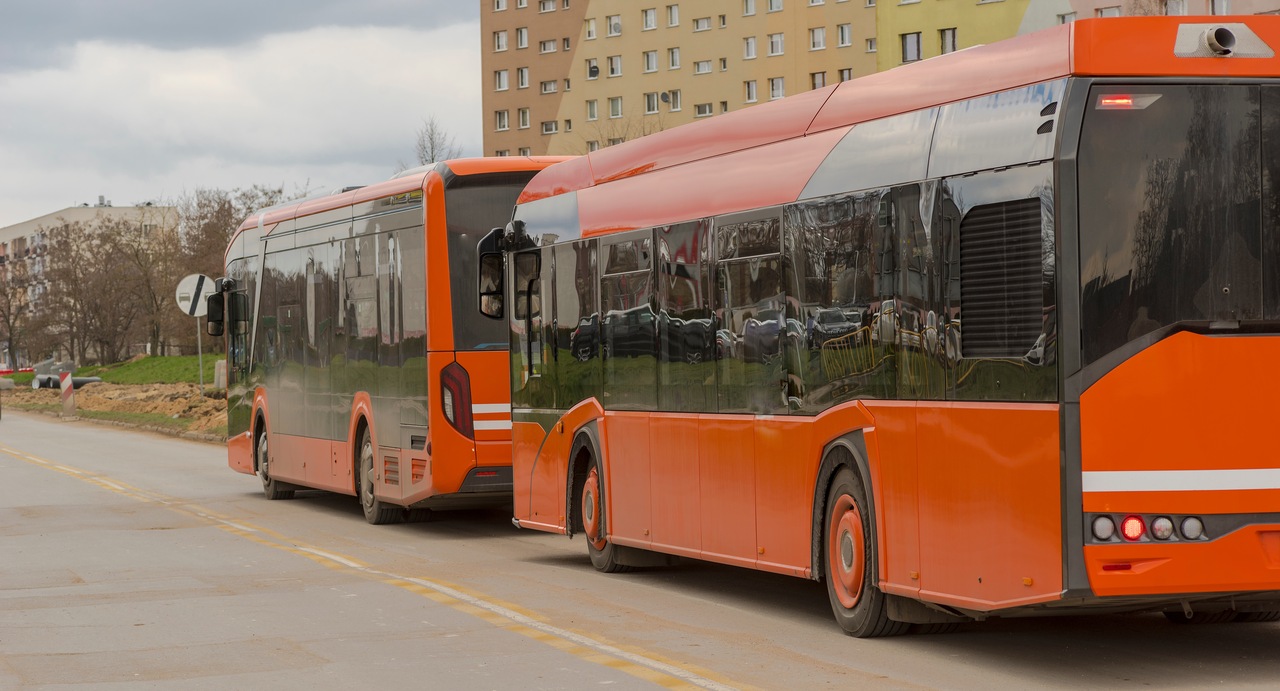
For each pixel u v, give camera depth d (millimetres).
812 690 7992
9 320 125000
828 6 98000
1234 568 7789
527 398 14781
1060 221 7777
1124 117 7855
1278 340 7895
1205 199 7891
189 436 40062
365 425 18391
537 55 116750
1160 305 7820
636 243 12633
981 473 8281
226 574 13672
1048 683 8133
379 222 17688
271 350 21812
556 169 14414
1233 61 7918
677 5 108125
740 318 10969
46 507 21031
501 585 12656
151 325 100750
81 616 11219
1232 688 7938
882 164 9297
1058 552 7734
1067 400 7730
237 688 8406
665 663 8867
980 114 8445
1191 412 7797
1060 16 76125
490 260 15281
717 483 11312
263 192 84438
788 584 12672
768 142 10789
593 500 13484
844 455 9680
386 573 13562
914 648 9297
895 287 9086
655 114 109188
